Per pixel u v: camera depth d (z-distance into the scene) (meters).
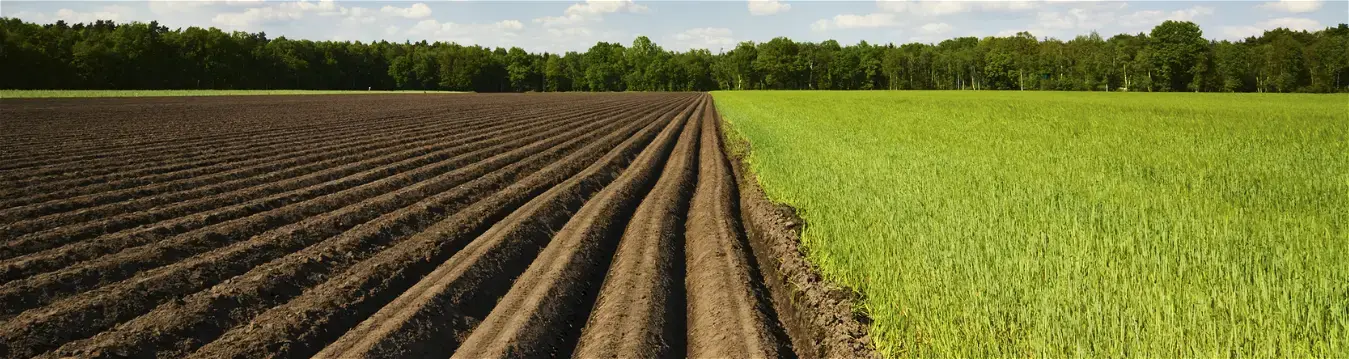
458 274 7.08
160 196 10.40
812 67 129.62
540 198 11.23
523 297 6.79
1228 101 42.78
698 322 6.09
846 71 125.69
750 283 6.85
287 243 8.11
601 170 14.38
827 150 15.05
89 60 76.31
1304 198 8.36
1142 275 5.17
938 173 11.09
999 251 6.10
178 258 7.51
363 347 5.32
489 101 50.66
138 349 5.33
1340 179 9.58
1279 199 8.39
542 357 5.46
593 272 7.79
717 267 7.34
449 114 31.69
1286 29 106.00
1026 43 123.19
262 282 6.66
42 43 74.31
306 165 14.04
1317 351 4.05
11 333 5.34
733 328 5.66
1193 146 14.27
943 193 9.15
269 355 5.38
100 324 5.74
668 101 54.47
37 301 6.10
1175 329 4.23
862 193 9.47
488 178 12.81
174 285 6.57
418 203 10.42
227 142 17.61
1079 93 70.75
